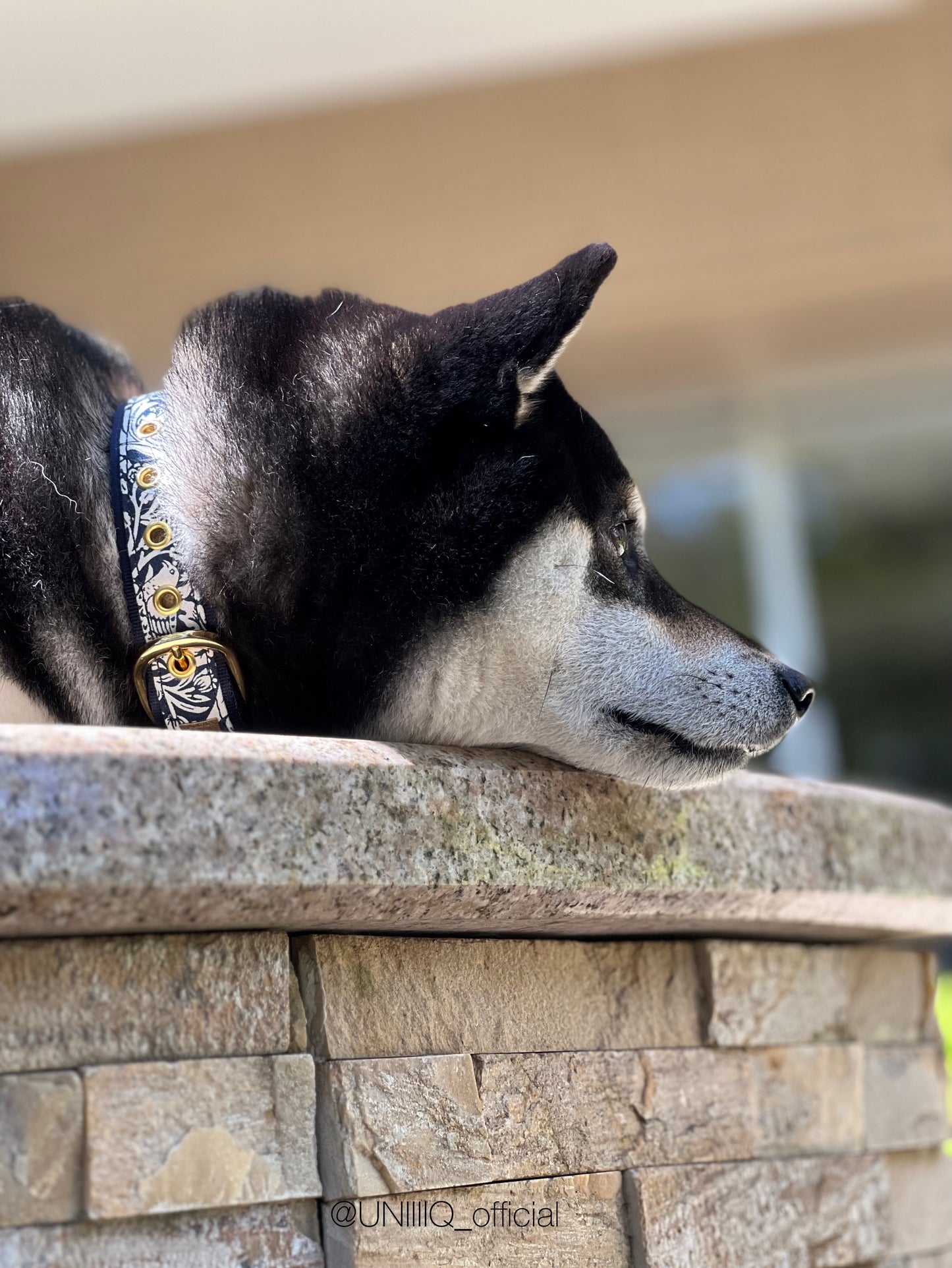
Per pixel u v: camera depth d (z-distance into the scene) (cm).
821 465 852
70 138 617
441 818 155
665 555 837
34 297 710
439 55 580
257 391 189
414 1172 153
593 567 192
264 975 149
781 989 204
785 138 615
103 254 687
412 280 720
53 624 182
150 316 732
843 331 746
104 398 209
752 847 187
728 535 836
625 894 171
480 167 635
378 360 187
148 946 142
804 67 582
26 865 124
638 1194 175
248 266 705
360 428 183
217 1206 140
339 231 680
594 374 787
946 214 641
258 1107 145
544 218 664
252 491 183
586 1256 169
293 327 196
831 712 847
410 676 184
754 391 812
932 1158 231
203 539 182
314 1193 147
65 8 543
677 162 628
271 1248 144
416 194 653
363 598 182
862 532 849
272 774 141
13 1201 129
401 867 149
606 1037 181
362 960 158
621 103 605
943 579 841
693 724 190
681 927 188
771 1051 200
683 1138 184
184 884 132
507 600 184
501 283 720
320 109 605
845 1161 206
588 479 195
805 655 828
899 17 554
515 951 174
